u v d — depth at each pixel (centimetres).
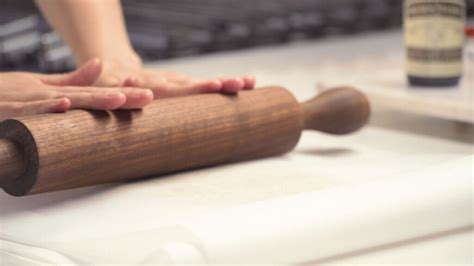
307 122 108
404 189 84
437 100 123
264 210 80
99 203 90
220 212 80
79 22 125
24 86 105
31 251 80
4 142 88
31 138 87
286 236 78
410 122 134
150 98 94
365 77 143
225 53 178
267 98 104
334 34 200
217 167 101
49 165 87
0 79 107
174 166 96
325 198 82
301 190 91
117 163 92
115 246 78
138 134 93
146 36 171
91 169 90
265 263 77
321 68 160
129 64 119
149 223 83
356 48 184
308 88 144
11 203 91
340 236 80
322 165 102
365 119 112
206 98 100
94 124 91
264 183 94
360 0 214
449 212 85
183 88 104
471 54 145
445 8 129
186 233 76
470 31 145
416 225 84
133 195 91
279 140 104
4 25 177
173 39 169
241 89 105
